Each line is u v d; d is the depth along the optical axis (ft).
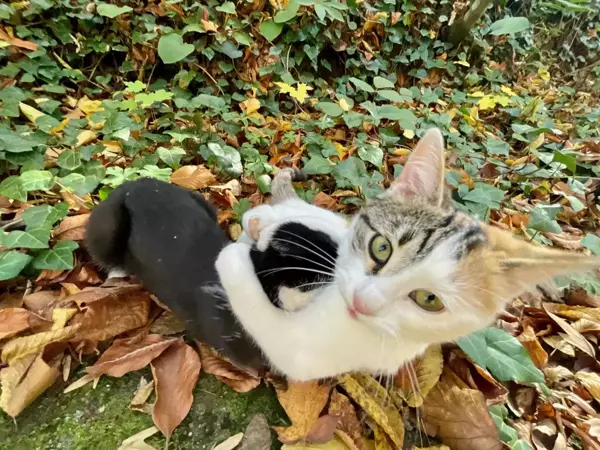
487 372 0.94
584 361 1.11
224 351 0.87
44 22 1.55
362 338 0.72
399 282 0.65
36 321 0.90
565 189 1.64
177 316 0.97
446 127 1.77
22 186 1.06
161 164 1.33
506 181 1.61
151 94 1.30
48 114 1.37
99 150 1.25
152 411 0.84
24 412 0.82
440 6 2.24
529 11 2.82
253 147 1.48
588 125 2.26
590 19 2.85
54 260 0.98
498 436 0.84
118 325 0.93
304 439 0.82
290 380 0.87
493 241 0.66
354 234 0.75
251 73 1.74
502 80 2.44
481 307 0.64
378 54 2.08
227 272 0.76
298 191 1.33
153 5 1.64
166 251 0.87
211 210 1.07
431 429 0.89
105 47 1.61
